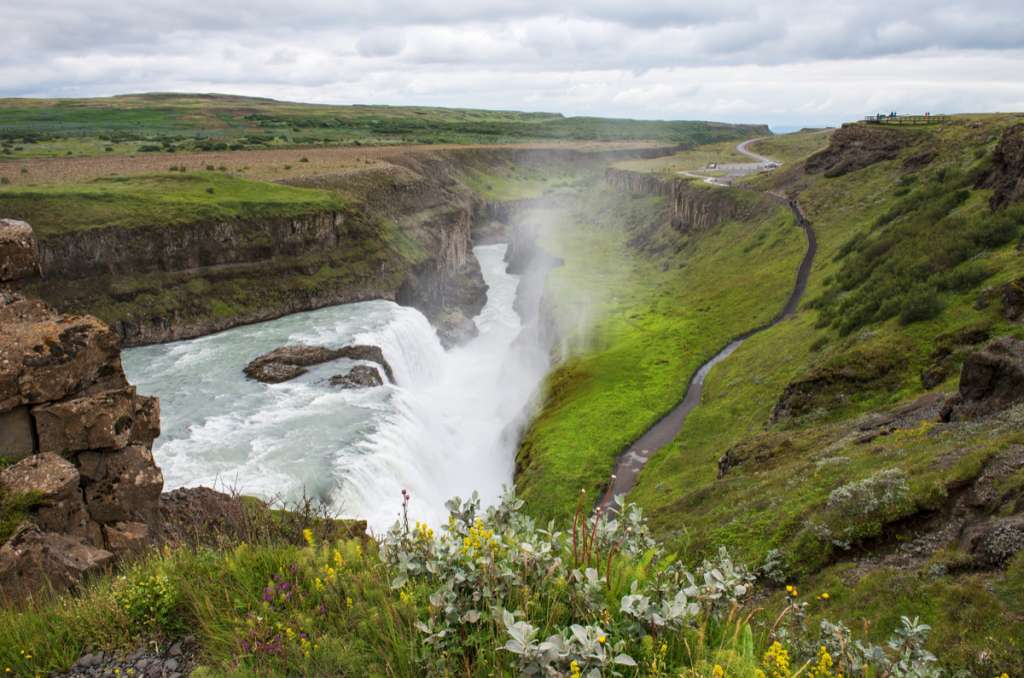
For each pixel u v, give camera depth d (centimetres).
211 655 677
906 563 1762
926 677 693
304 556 823
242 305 7744
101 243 6856
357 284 8925
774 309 6750
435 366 8262
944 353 3378
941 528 1830
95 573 1055
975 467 1894
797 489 2472
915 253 4875
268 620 704
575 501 4153
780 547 2117
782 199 10212
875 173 9044
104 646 712
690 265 10531
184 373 5881
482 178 18262
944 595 1496
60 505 1147
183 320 7162
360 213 9800
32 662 694
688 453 4409
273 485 3784
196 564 841
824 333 4947
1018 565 1441
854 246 6869
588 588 652
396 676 606
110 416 1262
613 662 542
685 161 19938
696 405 5384
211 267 7706
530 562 700
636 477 4403
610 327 7838
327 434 4562
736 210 11094
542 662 545
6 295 1356
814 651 825
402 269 9700
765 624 825
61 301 6538
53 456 1194
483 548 703
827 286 6316
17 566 989
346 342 6775
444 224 12031
